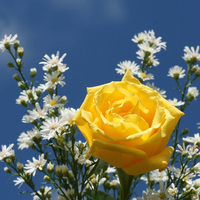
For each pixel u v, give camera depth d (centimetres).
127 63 82
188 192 74
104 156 63
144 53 81
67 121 72
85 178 72
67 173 72
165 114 67
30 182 74
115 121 65
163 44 81
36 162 73
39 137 74
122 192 68
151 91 68
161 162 62
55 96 75
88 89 69
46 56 77
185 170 75
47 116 74
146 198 72
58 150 74
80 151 73
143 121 65
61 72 77
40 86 77
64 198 73
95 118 68
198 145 76
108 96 69
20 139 76
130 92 69
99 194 73
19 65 78
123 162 64
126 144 64
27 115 74
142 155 61
